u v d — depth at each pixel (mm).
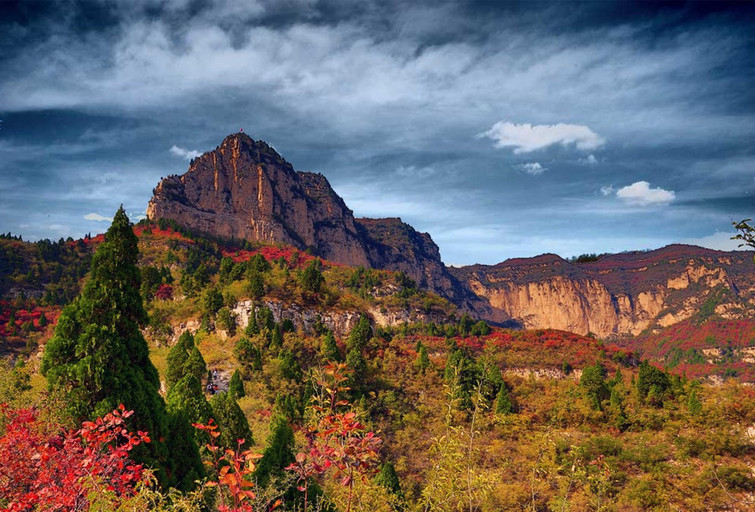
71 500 8469
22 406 16797
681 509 36188
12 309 131750
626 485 37938
